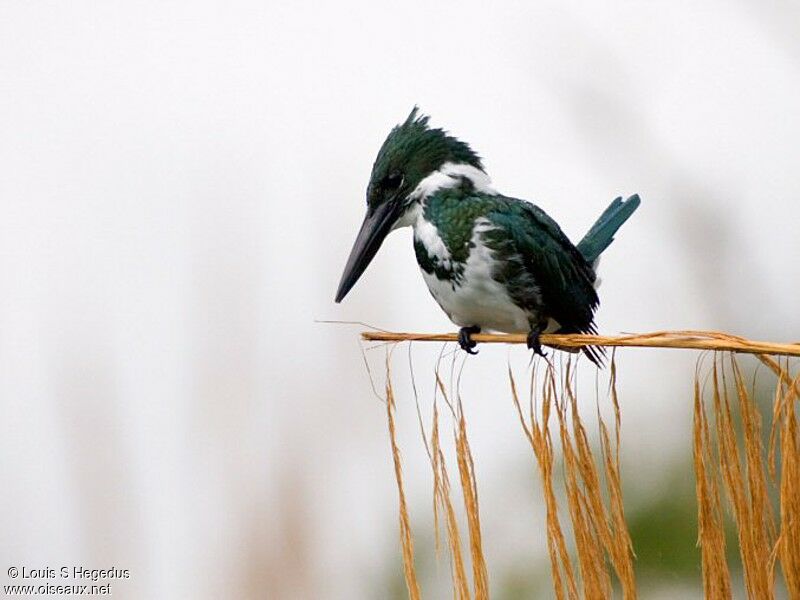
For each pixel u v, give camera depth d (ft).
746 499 16.61
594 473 17.03
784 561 16.10
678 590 33.73
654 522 33.94
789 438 16.28
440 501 18.20
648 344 17.83
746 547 16.51
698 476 16.85
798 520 16.08
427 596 35.04
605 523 16.89
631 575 16.71
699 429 16.92
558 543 17.17
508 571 35.53
